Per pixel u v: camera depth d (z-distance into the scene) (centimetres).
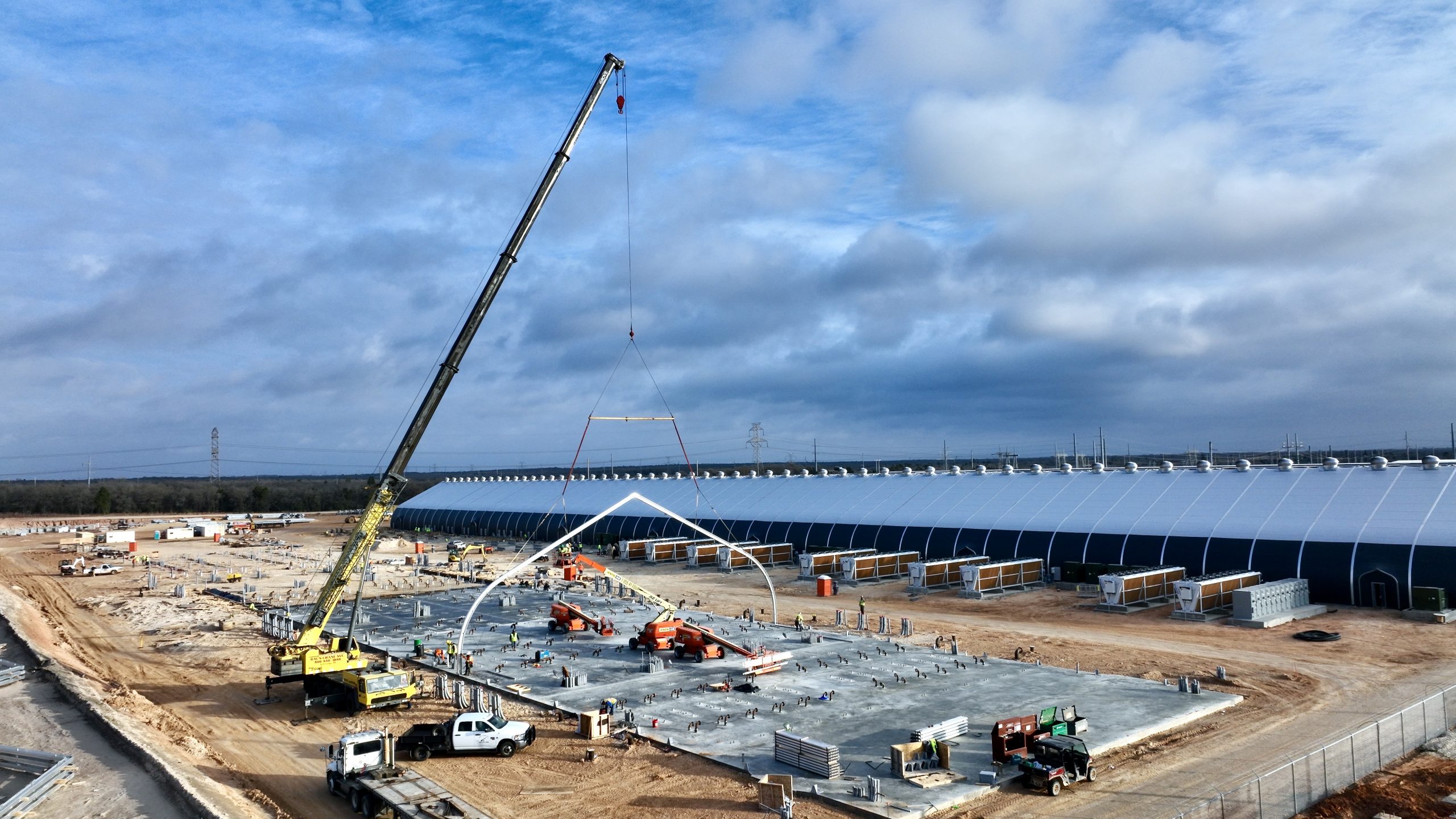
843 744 4250
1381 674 5281
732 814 3478
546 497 18000
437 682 5481
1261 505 8612
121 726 4484
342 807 3666
